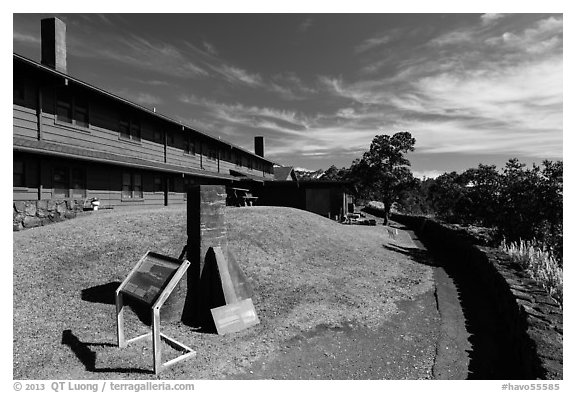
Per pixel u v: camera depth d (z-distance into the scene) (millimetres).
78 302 6414
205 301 6781
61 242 8727
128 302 6613
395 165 30969
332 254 12258
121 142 15898
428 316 7652
